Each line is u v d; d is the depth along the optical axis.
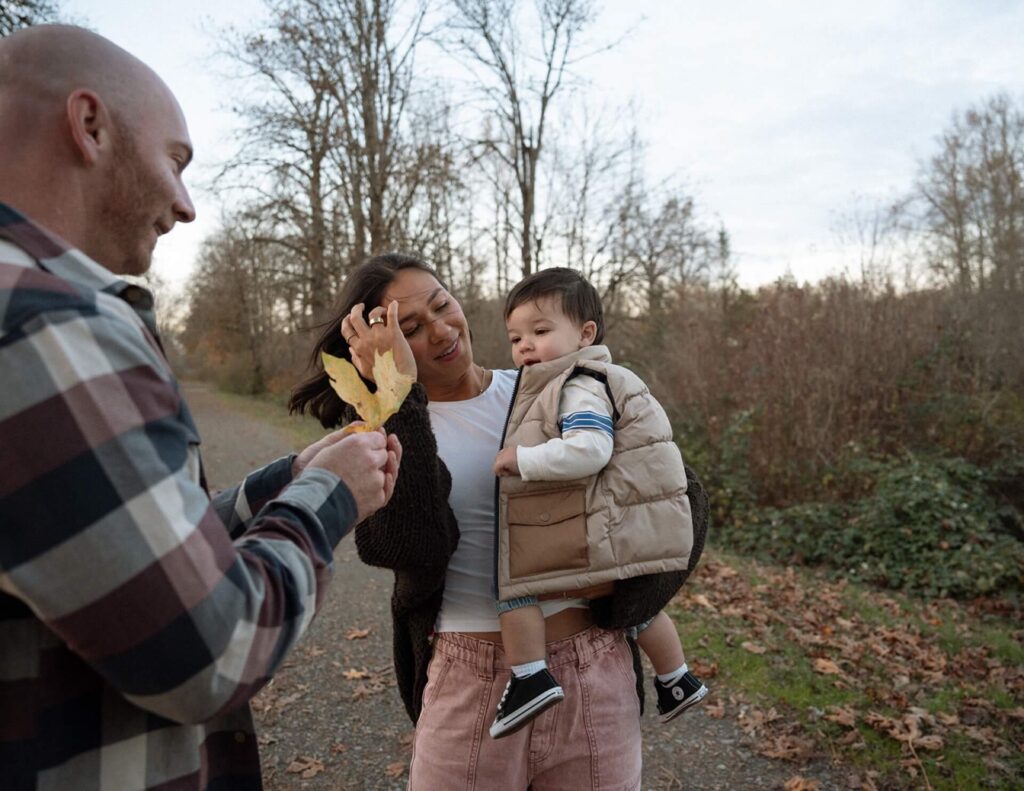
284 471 1.36
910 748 3.63
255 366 32.06
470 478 1.77
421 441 1.54
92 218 1.00
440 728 1.69
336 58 15.81
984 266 13.49
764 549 7.87
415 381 1.59
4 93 0.95
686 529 1.68
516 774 1.64
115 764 0.89
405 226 16.52
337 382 1.29
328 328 1.81
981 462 8.69
